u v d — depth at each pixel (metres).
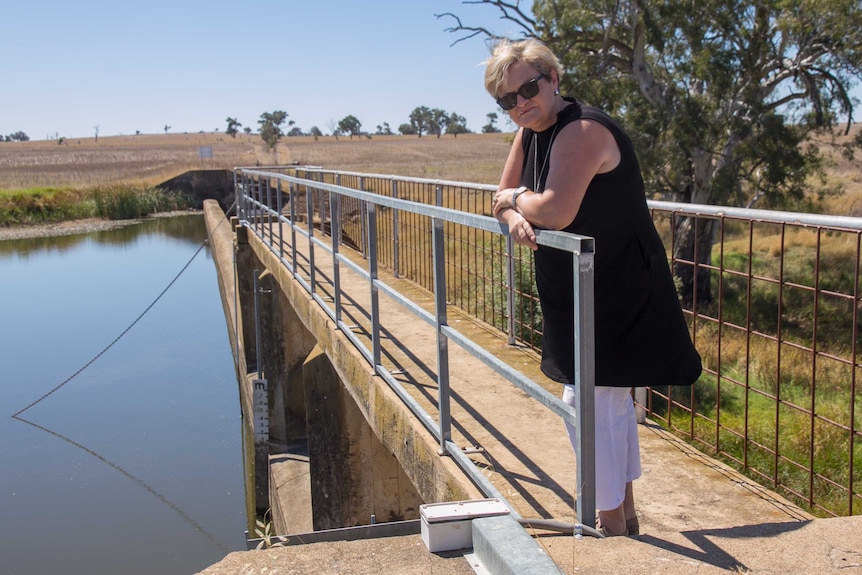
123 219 56.12
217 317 25.97
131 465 14.18
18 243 45.25
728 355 11.89
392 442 4.77
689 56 20.88
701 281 19.83
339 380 7.53
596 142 2.40
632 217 2.50
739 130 20.30
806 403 9.38
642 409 4.37
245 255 17.09
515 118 2.59
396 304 7.81
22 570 10.86
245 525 12.25
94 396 18.28
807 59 20.11
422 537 2.54
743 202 21.36
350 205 14.29
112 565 11.00
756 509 3.25
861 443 7.36
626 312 2.55
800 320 16.02
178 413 17.12
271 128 107.31
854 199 31.66
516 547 2.21
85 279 33.53
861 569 2.22
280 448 13.36
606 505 2.74
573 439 2.80
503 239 6.91
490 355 3.22
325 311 7.66
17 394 18.58
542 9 21.61
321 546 2.48
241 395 17.41
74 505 12.84
